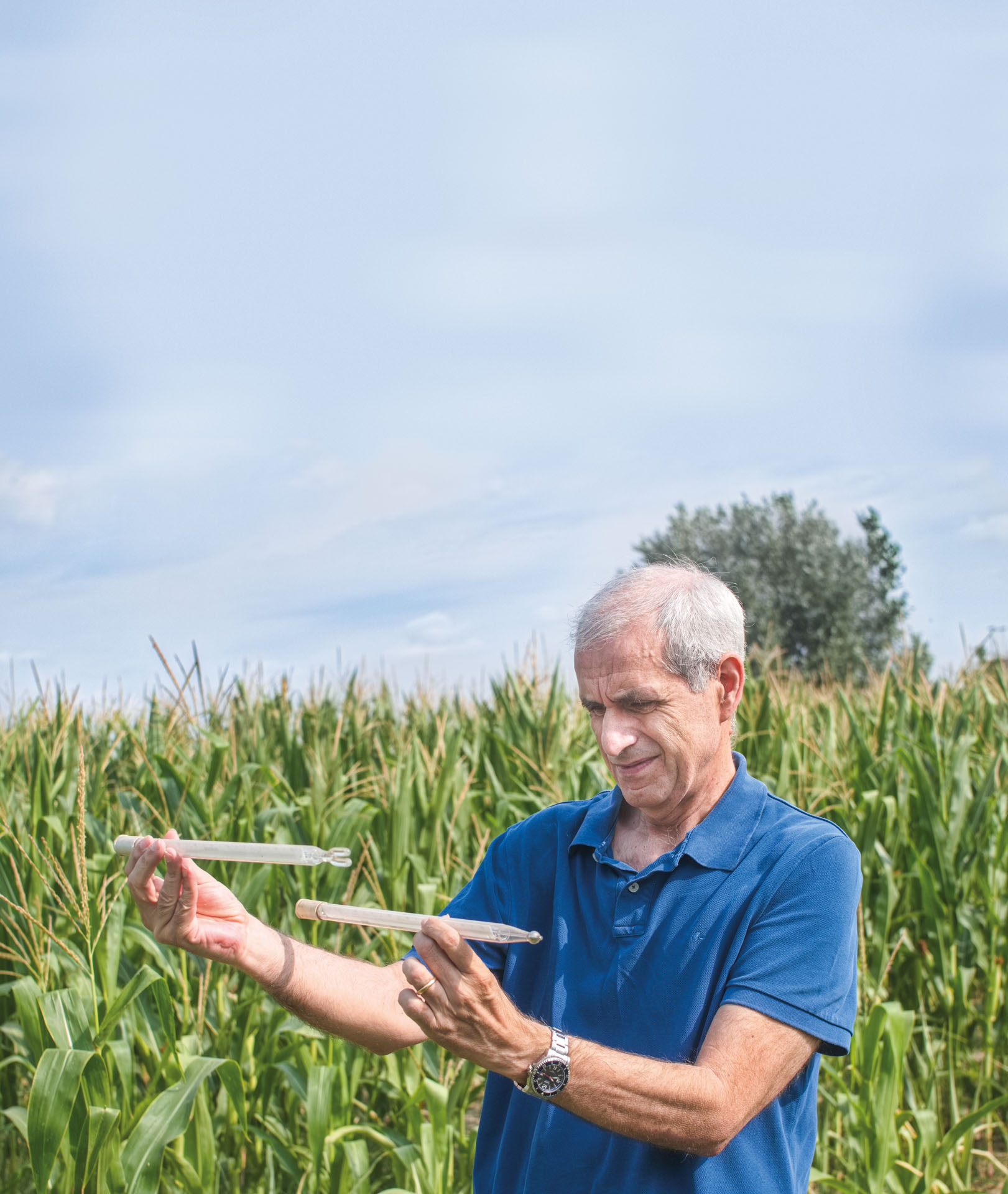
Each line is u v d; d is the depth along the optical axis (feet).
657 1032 5.88
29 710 20.35
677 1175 5.69
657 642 5.95
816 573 97.35
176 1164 11.14
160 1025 12.61
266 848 5.70
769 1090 5.45
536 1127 6.19
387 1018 6.59
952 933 16.16
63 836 13.56
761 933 5.79
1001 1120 15.97
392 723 24.70
